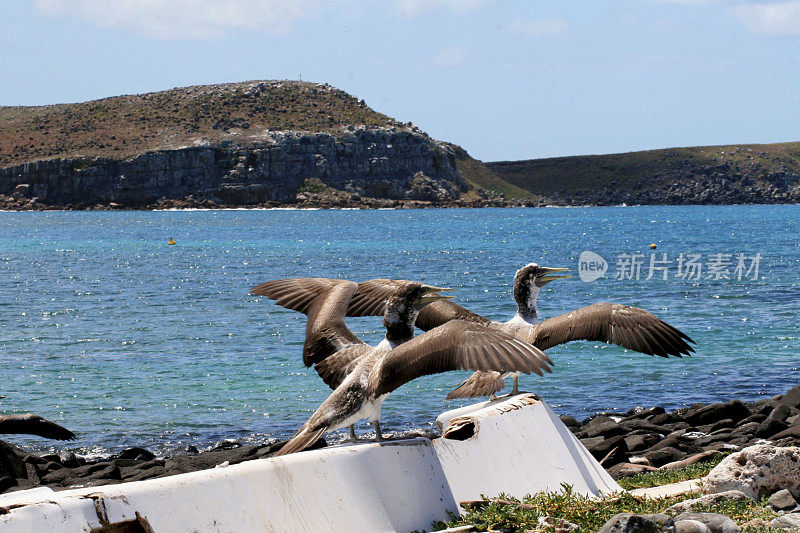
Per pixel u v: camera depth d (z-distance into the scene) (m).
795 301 46.38
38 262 85.19
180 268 78.06
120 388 26.02
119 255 96.12
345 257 93.00
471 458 9.05
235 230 159.38
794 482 10.09
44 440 20.61
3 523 5.53
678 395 24.89
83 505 5.91
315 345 6.88
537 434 10.25
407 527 7.86
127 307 46.97
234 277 68.38
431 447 8.68
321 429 6.30
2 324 40.25
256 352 32.12
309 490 7.27
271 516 6.84
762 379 26.91
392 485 7.99
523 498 9.21
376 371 6.33
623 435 17.64
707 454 14.45
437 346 5.79
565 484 9.82
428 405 23.16
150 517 6.12
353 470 7.75
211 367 29.22
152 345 33.88
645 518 7.65
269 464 7.18
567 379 26.83
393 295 6.95
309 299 7.25
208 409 23.56
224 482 6.72
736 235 144.62
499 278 65.25
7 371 28.58
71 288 58.62
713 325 37.88
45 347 33.44
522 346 5.48
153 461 16.95
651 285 57.00
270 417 22.75
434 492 8.34
